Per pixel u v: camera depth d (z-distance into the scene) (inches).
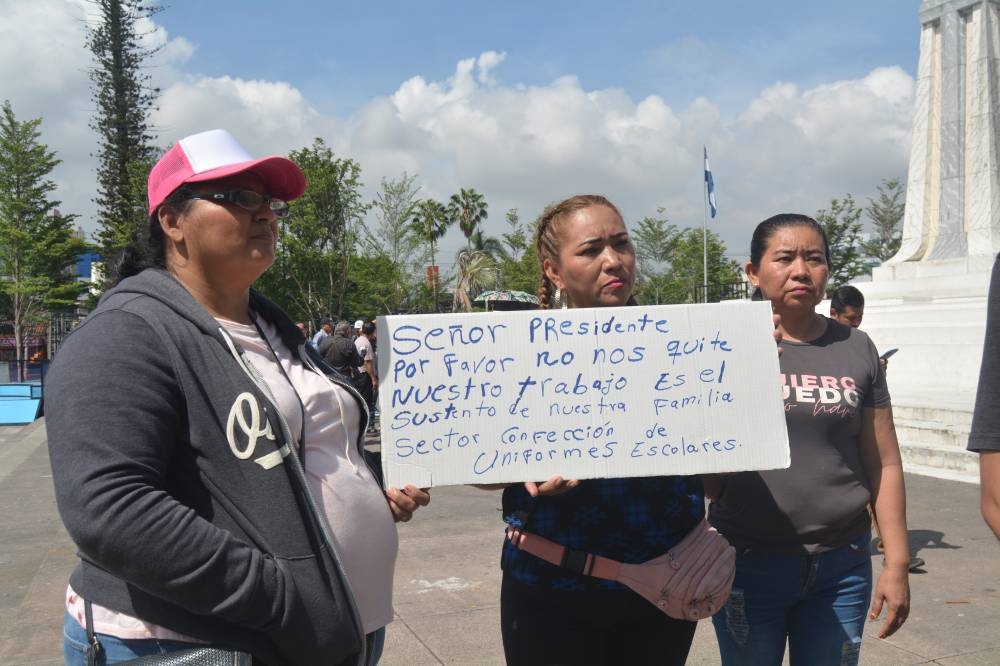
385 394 79.2
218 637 60.4
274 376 70.5
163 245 73.5
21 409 656.4
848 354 96.0
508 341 81.0
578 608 78.5
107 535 54.6
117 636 60.7
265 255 71.9
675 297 1617.9
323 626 62.9
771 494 91.4
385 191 1400.1
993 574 197.5
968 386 458.9
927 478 316.5
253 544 62.0
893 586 93.3
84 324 63.2
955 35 575.5
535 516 80.3
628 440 80.2
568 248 85.8
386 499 78.4
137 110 1355.8
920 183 607.5
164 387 60.8
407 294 1577.3
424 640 161.3
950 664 146.9
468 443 79.2
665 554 78.8
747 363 82.4
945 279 546.6
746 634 94.3
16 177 1497.3
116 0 1305.4
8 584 202.5
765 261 98.7
